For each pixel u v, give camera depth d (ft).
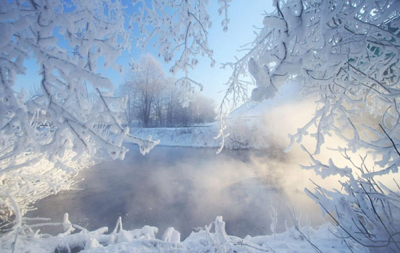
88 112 6.10
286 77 5.08
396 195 8.27
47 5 5.10
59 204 22.12
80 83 5.80
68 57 5.95
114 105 5.89
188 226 18.07
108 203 22.65
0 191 11.37
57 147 5.46
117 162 42.78
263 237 12.49
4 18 4.63
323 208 8.82
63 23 5.43
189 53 9.73
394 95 7.25
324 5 5.72
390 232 7.34
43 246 11.87
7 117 6.26
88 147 5.66
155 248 11.25
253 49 8.80
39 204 22.03
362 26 6.87
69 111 5.90
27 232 13.82
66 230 13.33
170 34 9.57
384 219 7.80
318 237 11.57
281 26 5.03
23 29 5.00
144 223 18.62
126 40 9.49
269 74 5.06
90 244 11.64
